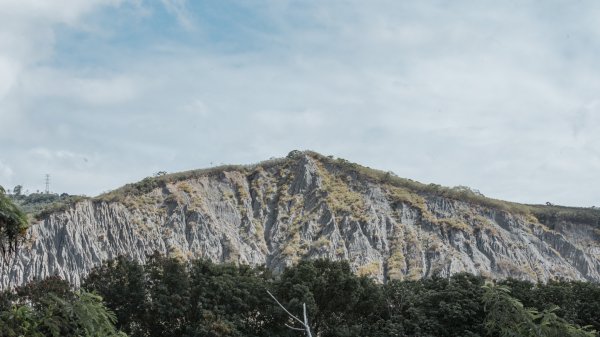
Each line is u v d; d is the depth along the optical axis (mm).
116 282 45219
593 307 44844
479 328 41656
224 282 45094
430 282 51156
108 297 44094
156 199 97938
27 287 42156
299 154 111312
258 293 45594
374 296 47281
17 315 20844
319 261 49219
